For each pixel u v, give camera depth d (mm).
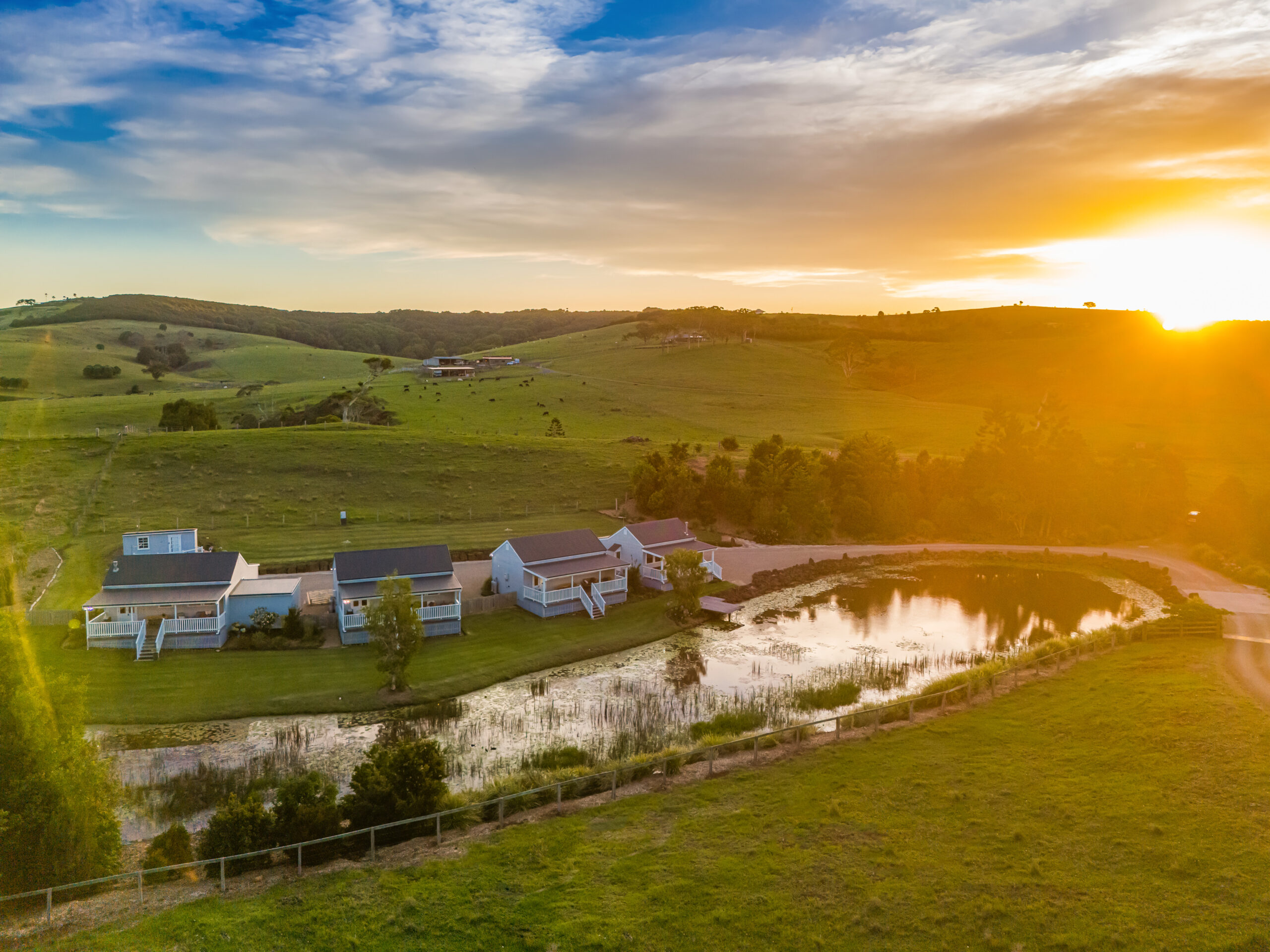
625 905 21672
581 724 39438
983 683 39656
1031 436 109312
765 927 20766
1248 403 161750
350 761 35125
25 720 23219
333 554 63875
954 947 19938
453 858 24281
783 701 42344
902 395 180750
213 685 41469
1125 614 60094
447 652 47750
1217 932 19938
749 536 82062
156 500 76875
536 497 86938
